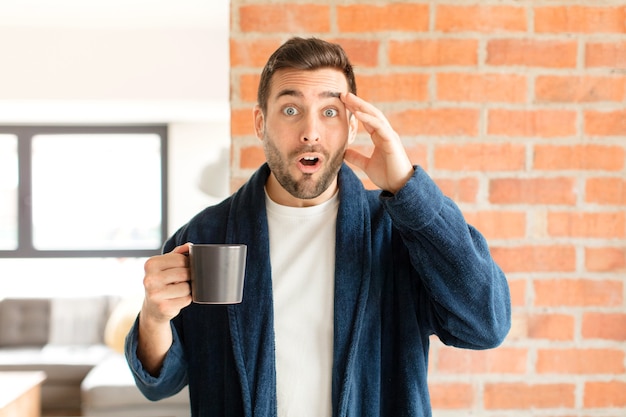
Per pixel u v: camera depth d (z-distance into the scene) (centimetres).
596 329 155
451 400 155
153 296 102
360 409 115
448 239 105
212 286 98
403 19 153
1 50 469
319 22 152
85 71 473
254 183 124
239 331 116
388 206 106
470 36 154
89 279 591
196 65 478
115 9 422
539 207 155
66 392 434
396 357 119
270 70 113
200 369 121
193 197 584
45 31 470
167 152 592
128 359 111
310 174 111
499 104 154
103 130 592
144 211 598
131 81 476
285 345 115
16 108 514
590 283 155
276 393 113
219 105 498
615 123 155
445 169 154
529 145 154
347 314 115
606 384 155
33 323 500
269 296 117
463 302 108
